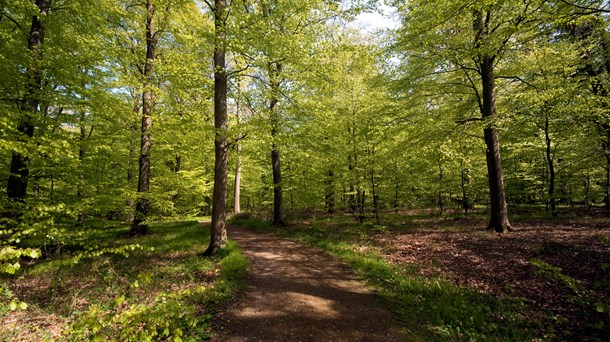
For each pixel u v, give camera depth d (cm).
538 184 1936
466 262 804
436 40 1036
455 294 618
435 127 1159
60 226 816
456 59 1077
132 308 328
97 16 882
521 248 856
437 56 1120
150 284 659
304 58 890
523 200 2439
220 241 959
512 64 1185
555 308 541
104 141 941
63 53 876
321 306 588
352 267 860
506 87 1357
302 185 1795
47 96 800
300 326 502
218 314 537
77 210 834
